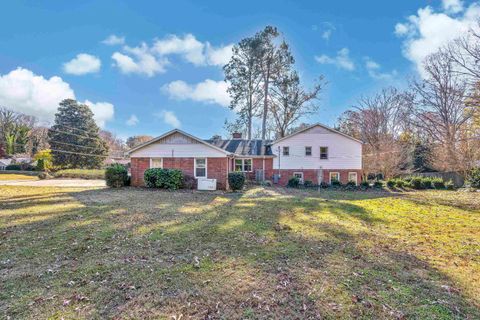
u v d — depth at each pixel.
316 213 8.89
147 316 2.90
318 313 2.96
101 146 42.84
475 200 13.05
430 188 19.91
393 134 30.62
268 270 4.11
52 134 39.91
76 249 5.02
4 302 3.14
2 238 5.70
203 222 7.34
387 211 9.72
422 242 5.77
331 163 22.66
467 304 3.17
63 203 10.36
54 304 3.11
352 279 3.81
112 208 9.27
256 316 2.91
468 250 5.23
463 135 19.84
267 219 7.83
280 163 22.83
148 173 16.59
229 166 20.48
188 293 3.38
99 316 2.89
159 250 5.00
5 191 14.93
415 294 3.39
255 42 29.38
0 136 43.50
